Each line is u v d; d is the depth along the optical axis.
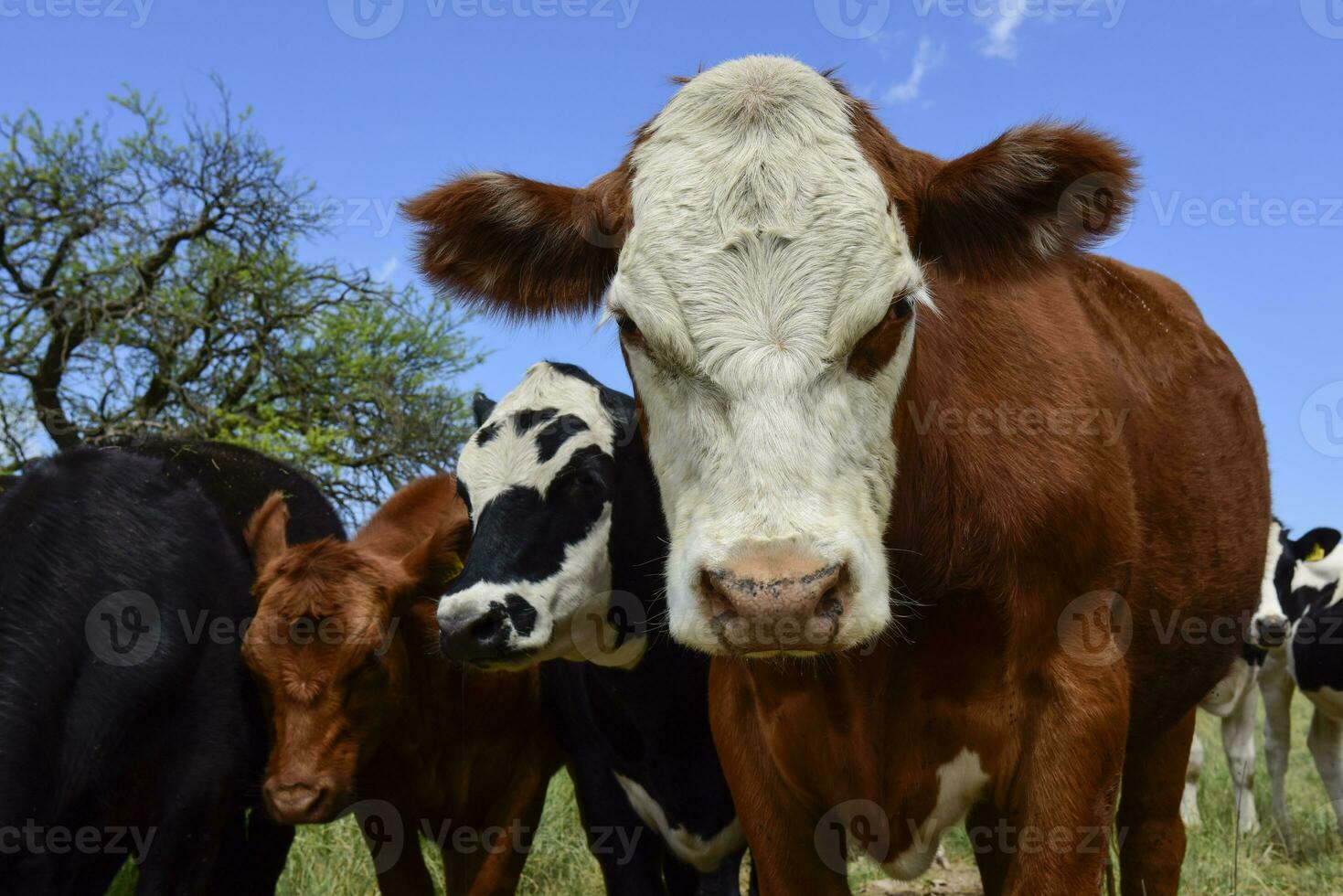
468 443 4.68
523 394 4.72
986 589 2.96
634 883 4.75
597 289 3.24
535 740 5.39
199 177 18.77
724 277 2.60
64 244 18.59
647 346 2.68
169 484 4.76
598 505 4.48
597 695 4.75
